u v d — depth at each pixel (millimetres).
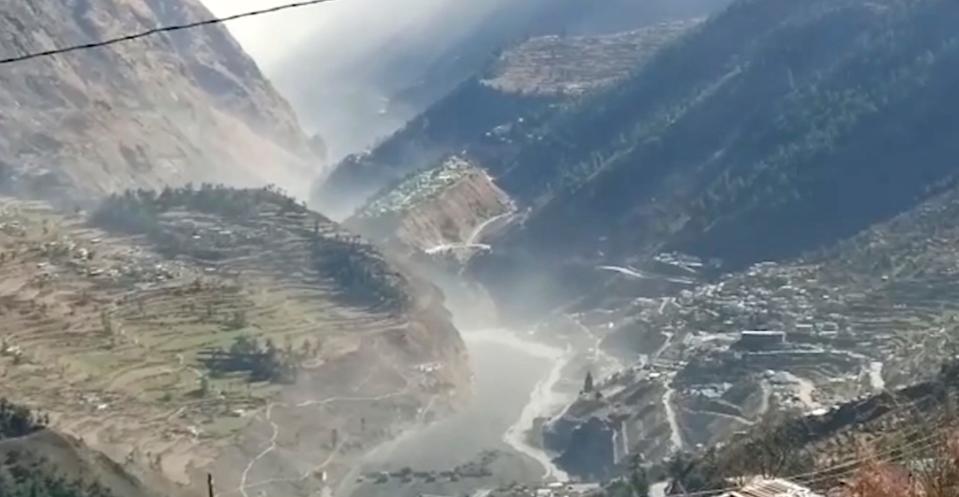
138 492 96250
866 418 80062
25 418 100188
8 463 91438
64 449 96375
